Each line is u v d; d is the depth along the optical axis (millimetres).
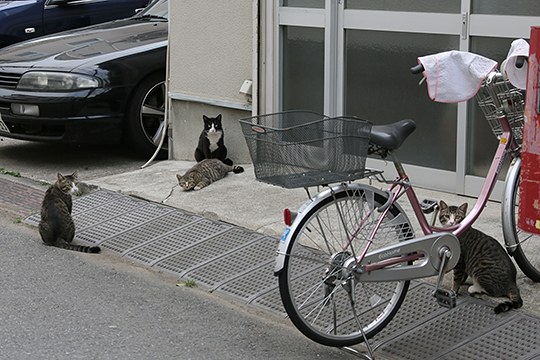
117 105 9367
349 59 8055
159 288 6180
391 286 5328
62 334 5402
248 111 8836
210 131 8711
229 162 8875
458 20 7137
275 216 7250
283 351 5156
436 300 5195
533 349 4984
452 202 7250
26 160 9945
